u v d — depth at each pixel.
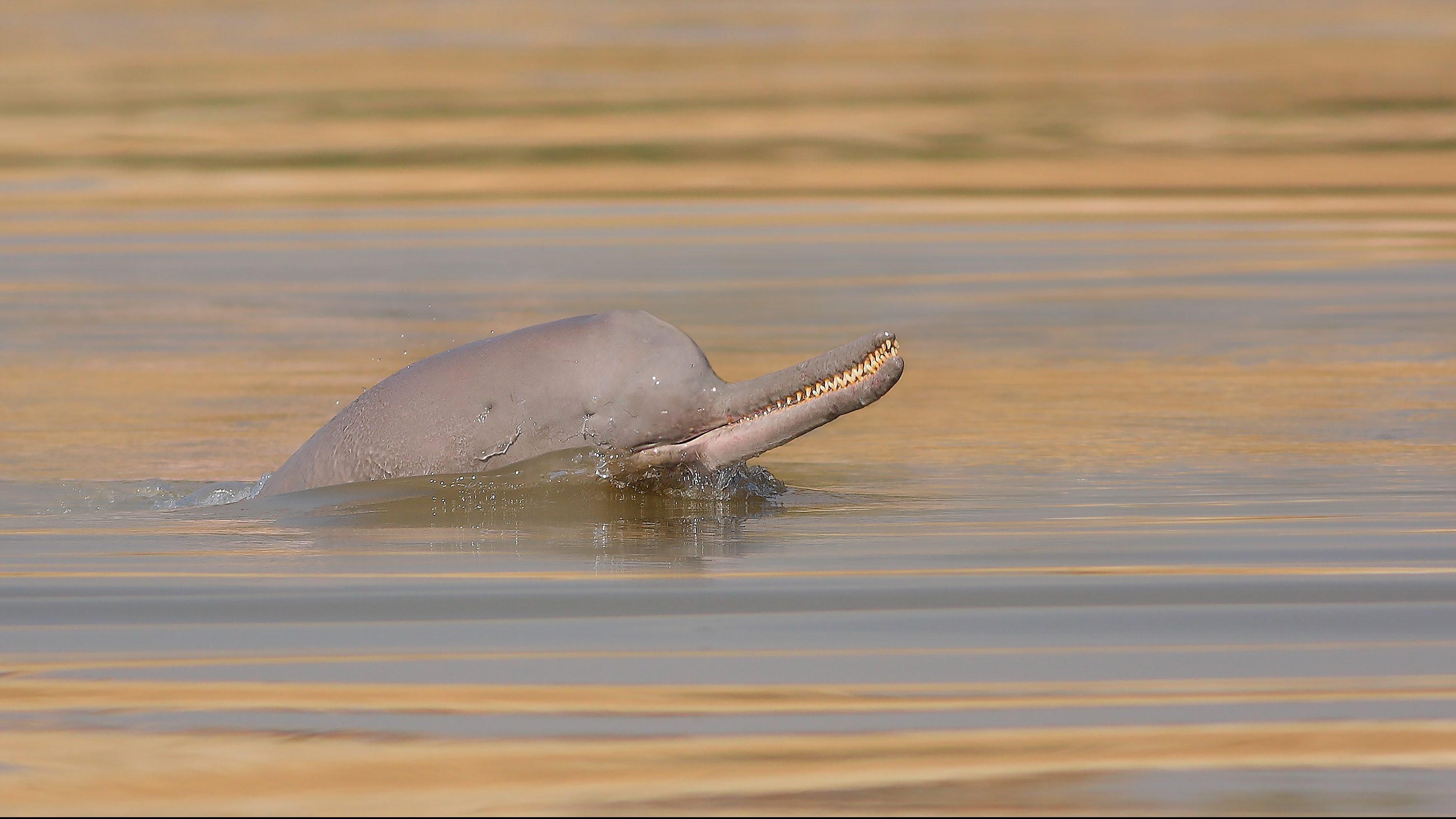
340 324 49.59
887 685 17.98
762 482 29.45
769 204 76.12
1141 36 165.38
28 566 23.48
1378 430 34.31
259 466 32.53
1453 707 17.11
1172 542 24.64
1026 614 20.64
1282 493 28.44
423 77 132.12
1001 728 16.72
